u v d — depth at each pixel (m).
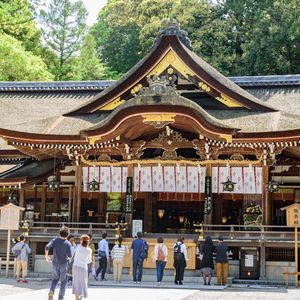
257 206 25.30
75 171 25.94
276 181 25.77
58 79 60.12
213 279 20.70
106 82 36.09
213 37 61.00
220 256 19.41
